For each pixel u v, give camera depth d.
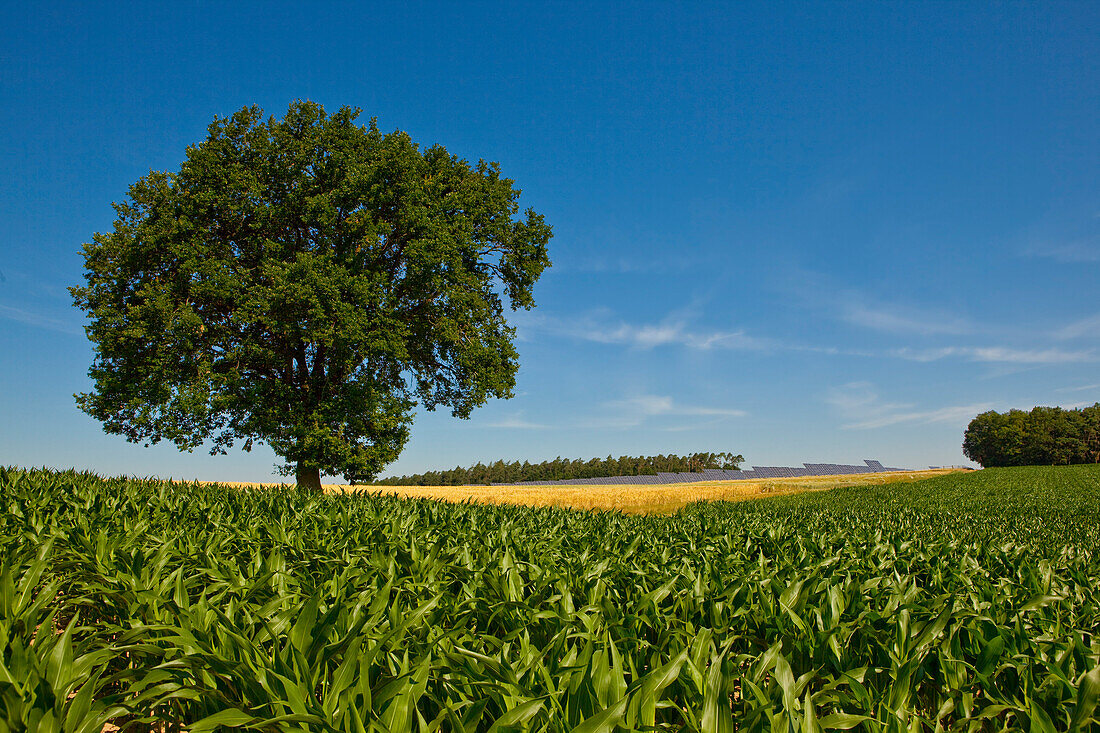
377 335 20.98
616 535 8.82
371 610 4.03
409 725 2.80
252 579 5.11
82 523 6.83
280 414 21.38
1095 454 113.38
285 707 2.82
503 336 26.48
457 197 24.56
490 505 12.73
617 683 2.96
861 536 9.98
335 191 21.95
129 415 21.16
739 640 4.51
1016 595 5.68
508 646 3.53
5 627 3.63
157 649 3.38
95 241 21.81
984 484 42.38
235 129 22.86
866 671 3.79
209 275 20.48
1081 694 3.21
